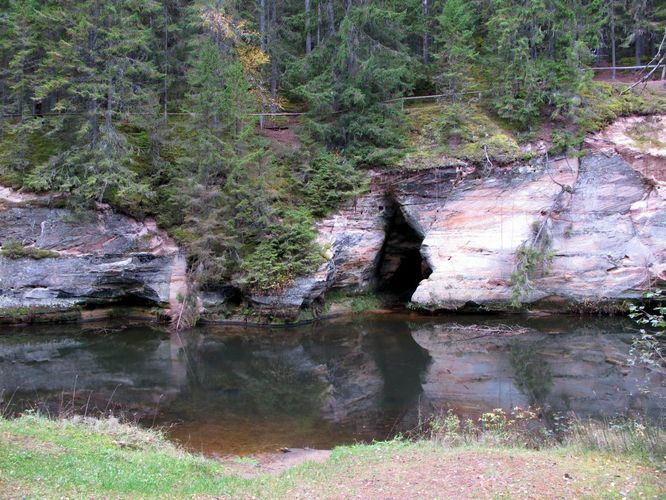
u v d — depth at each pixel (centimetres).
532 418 1181
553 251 2303
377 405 1323
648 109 2377
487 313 2362
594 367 1554
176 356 1819
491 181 2383
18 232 2156
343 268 2527
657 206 2220
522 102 2455
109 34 2075
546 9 2430
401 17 2481
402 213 2569
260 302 2242
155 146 2389
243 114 2264
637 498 645
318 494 716
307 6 2816
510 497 668
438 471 782
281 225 2264
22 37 2175
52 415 1211
